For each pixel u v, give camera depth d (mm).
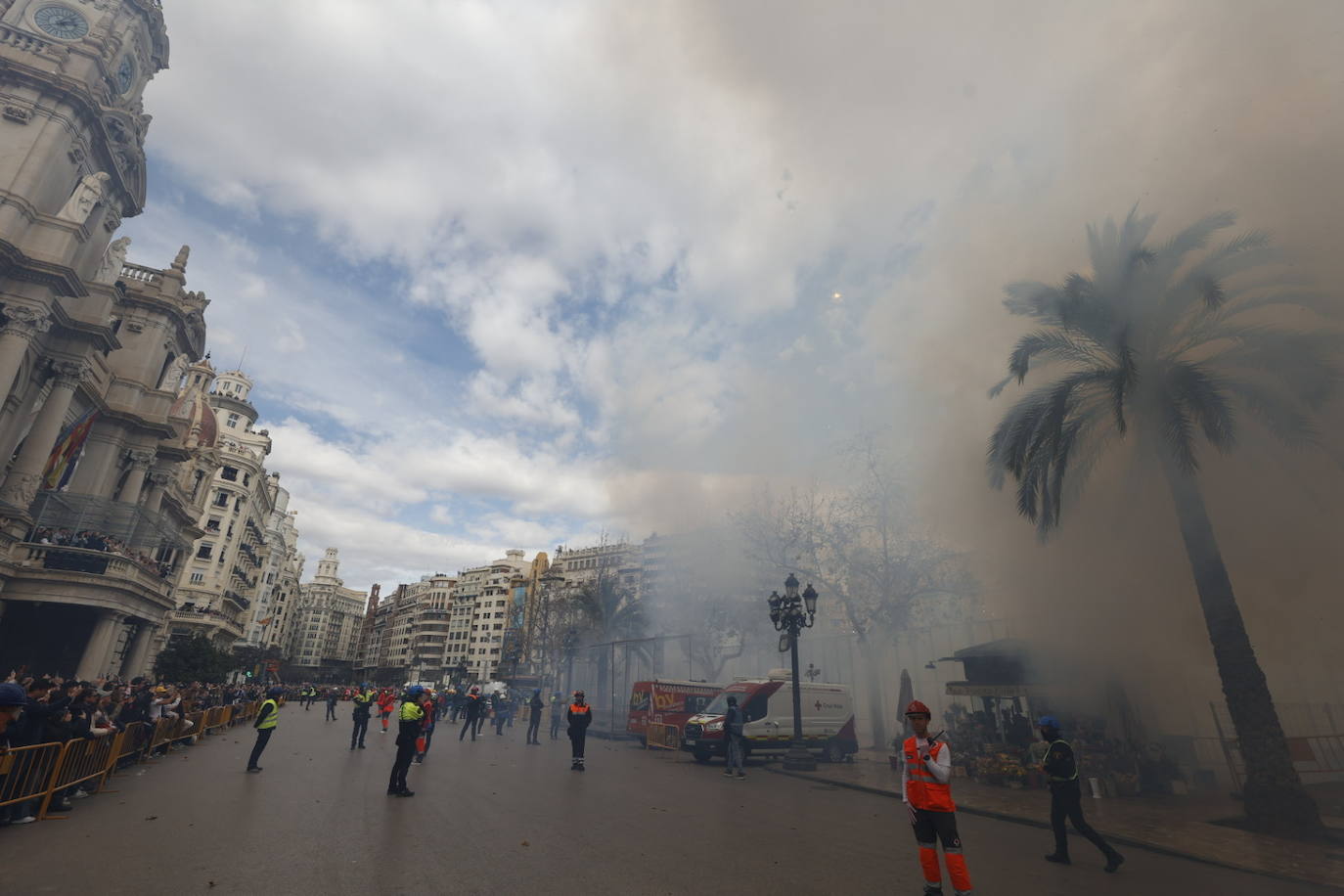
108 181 33938
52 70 30000
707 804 10086
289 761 13773
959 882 5078
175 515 47750
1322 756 14039
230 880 5270
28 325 25875
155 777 10836
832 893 5527
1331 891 6090
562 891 5332
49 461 29359
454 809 8750
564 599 57844
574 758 13680
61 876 5176
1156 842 8031
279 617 116938
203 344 44312
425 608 144500
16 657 29188
